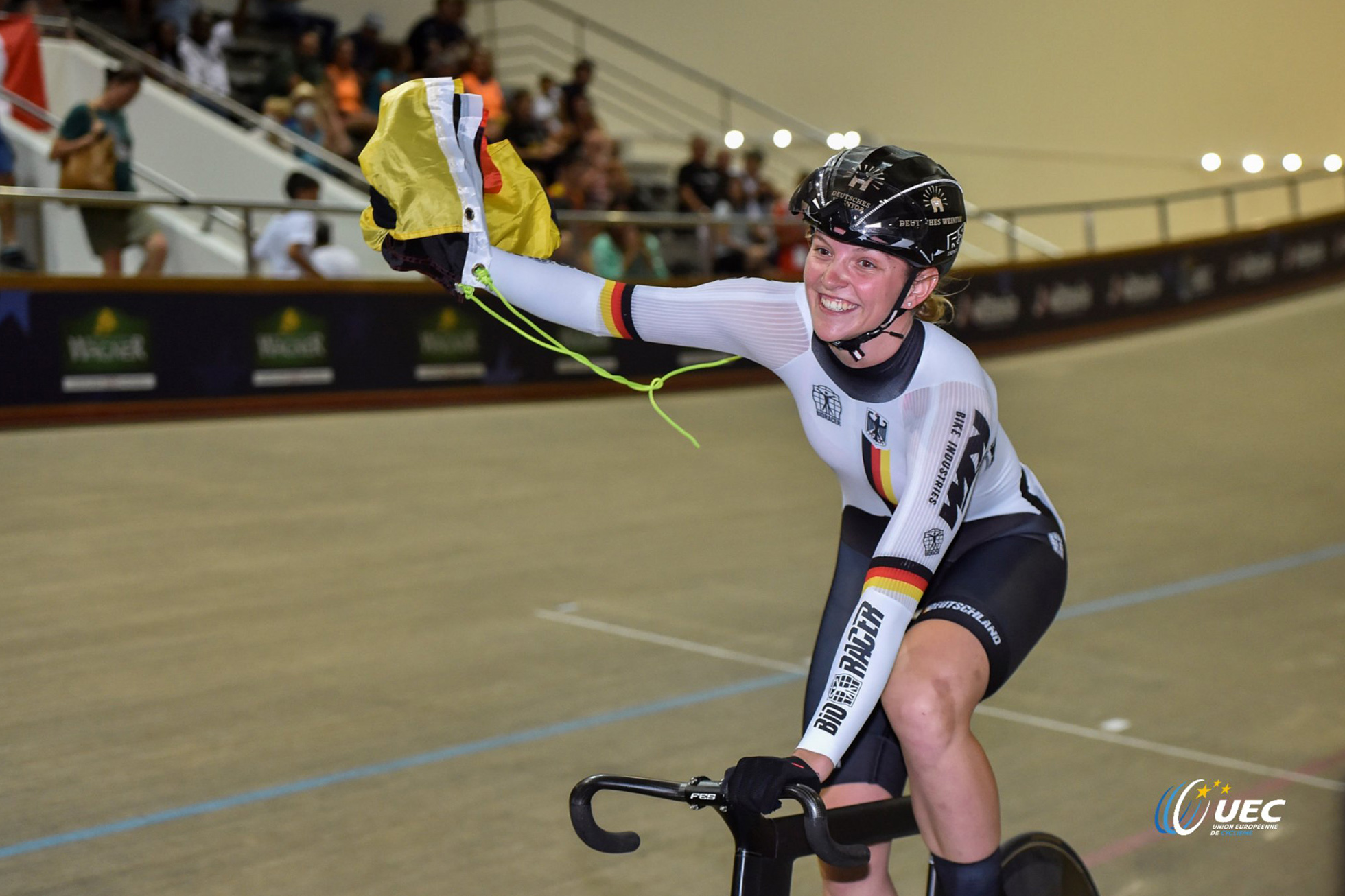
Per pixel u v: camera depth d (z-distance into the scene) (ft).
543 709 10.35
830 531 16.66
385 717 10.09
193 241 22.84
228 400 21.94
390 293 23.67
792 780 3.87
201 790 8.70
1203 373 29.89
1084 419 24.72
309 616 12.52
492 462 19.81
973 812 4.47
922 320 5.18
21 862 7.63
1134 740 9.91
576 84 38.11
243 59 33.50
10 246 20.29
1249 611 13.30
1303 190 44.91
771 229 29.96
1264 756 9.63
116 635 11.77
